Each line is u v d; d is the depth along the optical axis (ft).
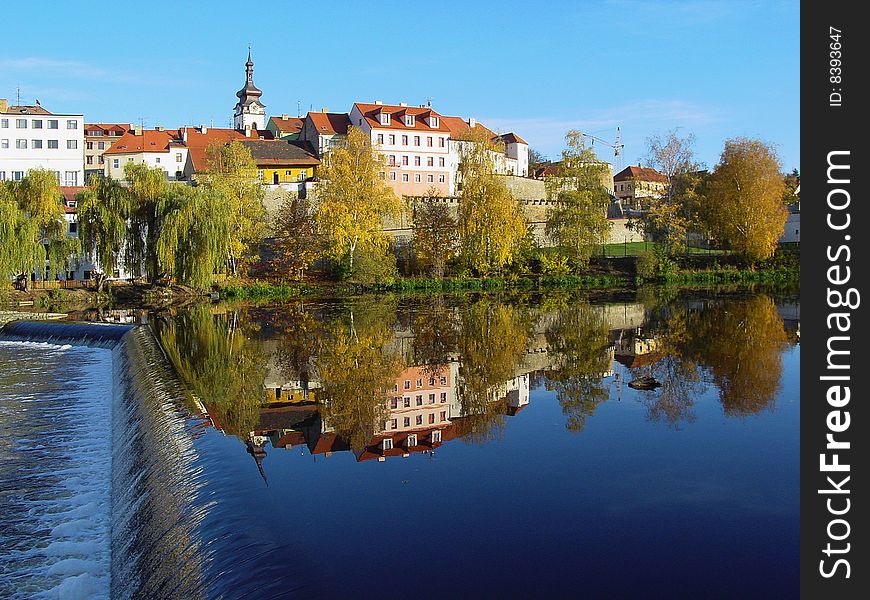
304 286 216.13
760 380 69.15
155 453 43.70
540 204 307.17
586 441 48.65
